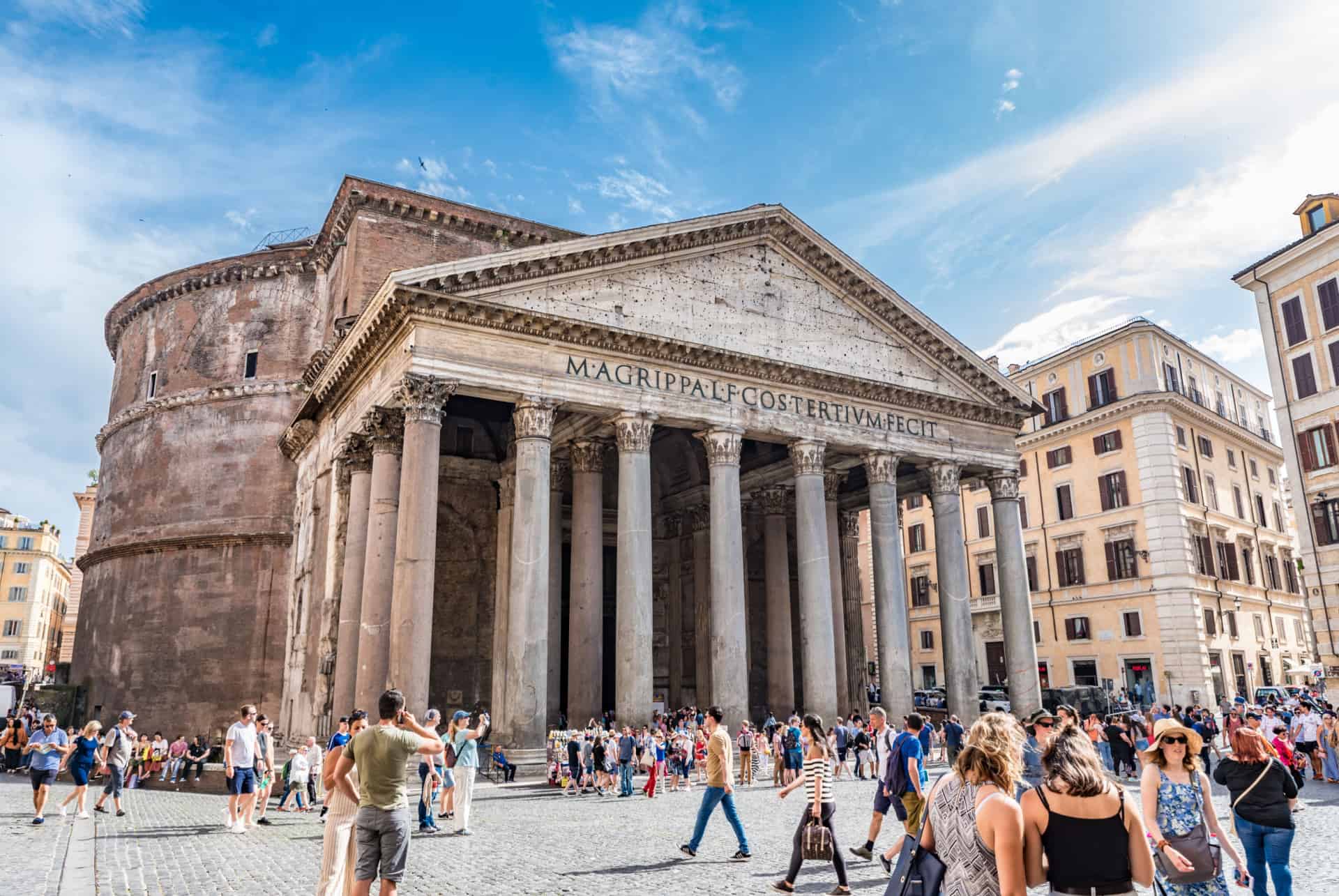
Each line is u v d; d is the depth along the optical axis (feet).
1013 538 114.73
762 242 102.53
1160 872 23.45
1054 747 18.01
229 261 149.59
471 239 126.93
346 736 55.26
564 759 75.15
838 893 33.24
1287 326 127.95
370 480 97.60
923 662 190.90
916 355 111.75
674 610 135.54
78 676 153.99
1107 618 157.69
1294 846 44.98
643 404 90.17
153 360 155.12
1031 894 35.50
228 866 39.91
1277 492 184.24
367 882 25.71
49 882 36.27
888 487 104.94
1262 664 160.56
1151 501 151.94
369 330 86.99
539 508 82.33
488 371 82.89
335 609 100.68
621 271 92.27
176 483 142.82
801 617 97.35
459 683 113.91
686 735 77.10
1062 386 171.32
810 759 34.47
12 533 318.86
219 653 132.26
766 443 126.31
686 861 40.50
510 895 33.96
